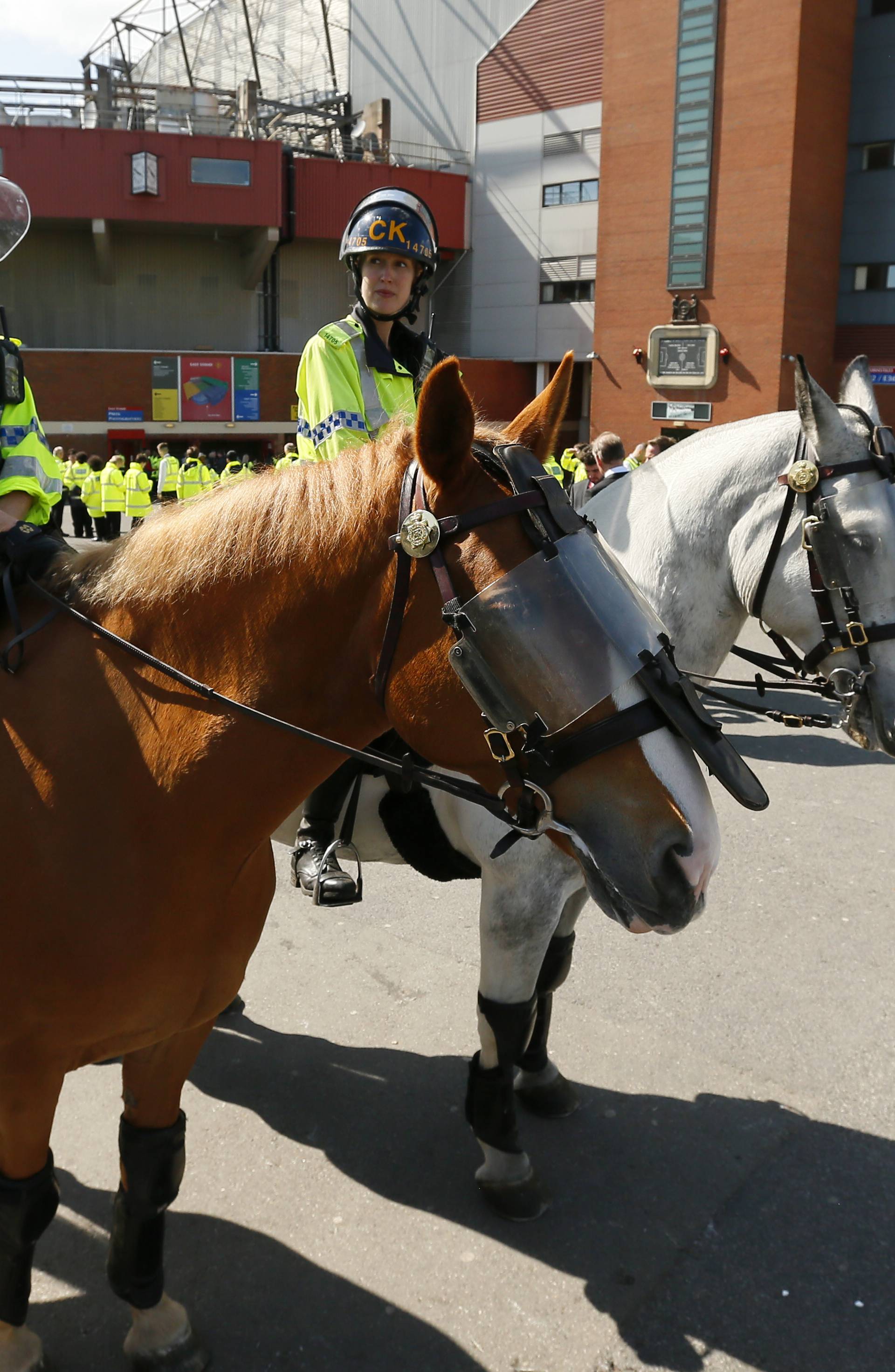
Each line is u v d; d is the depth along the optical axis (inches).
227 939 74.0
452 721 58.9
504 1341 91.7
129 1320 94.3
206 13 1601.9
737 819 218.7
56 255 1234.0
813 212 984.9
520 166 1254.9
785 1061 132.9
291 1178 112.7
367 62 1389.0
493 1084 104.7
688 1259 101.0
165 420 1161.4
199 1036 81.4
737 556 107.0
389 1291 97.3
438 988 150.5
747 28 952.9
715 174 996.6
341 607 63.4
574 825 56.4
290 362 1194.0
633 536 109.6
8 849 69.6
